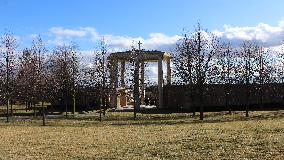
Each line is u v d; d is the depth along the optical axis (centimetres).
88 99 8106
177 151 2339
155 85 8550
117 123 5156
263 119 4916
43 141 3100
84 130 4075
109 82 7256
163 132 3584
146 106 8712
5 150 2612
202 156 2133
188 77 5909
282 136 2733
